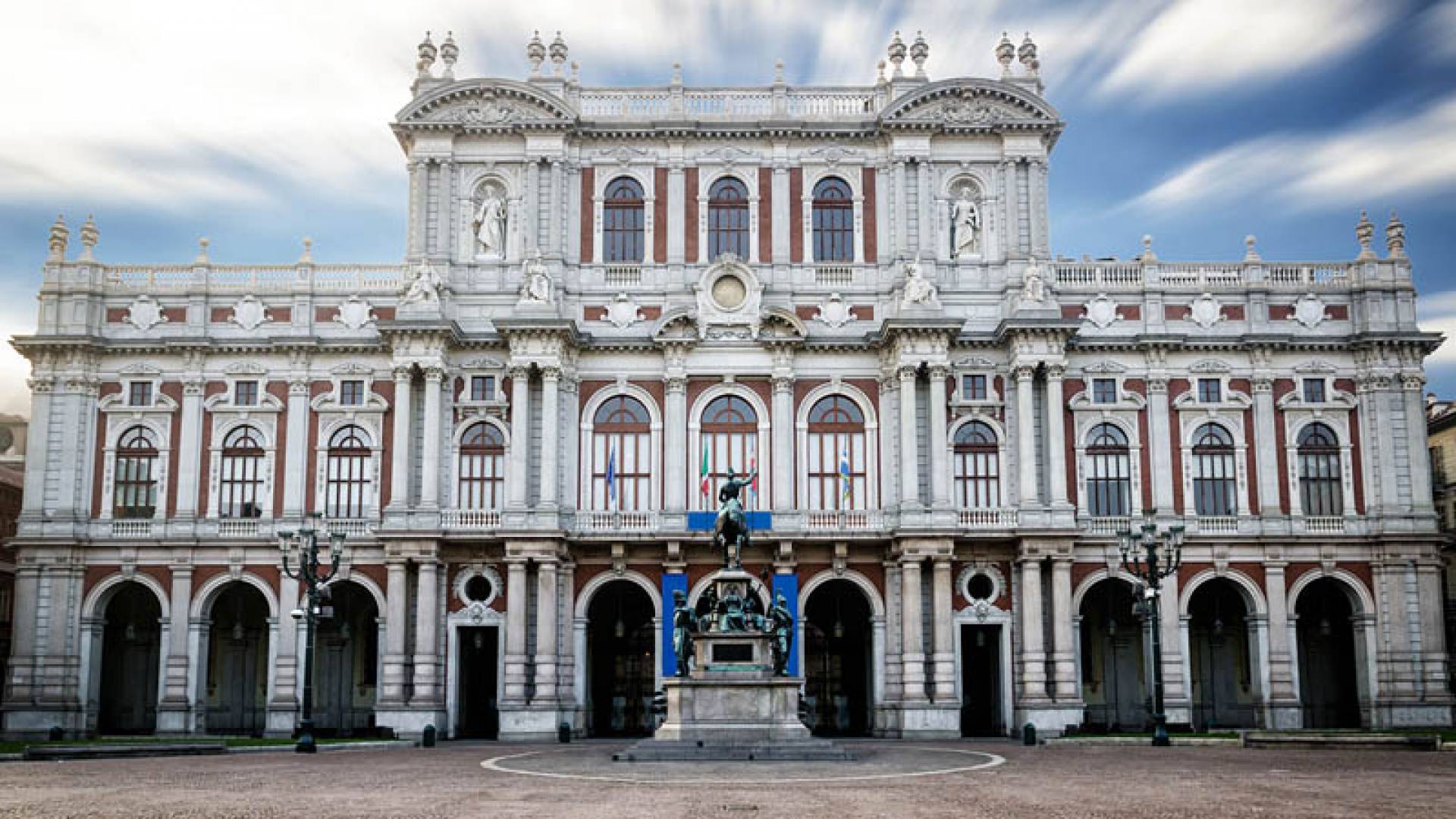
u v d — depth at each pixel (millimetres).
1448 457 91062
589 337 69062
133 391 69875
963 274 71062
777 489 68250
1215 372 70062
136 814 26812
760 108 73062
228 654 72625
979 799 29672
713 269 69812
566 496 68312
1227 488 69500
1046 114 71688
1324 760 42438
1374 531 68500
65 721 66000
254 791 32219
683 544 67062
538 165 71188
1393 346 69750
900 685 66375
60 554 67562
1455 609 87750
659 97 72875
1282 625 67875
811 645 72000
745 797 30000
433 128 71188
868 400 69750
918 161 71438
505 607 66625
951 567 66938
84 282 70000
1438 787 32031
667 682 45531
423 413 68625
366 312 70438
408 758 47125
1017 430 68125
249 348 69375
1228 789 31906
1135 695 71500
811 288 70750
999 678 67188
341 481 68938
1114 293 70875
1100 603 72438
